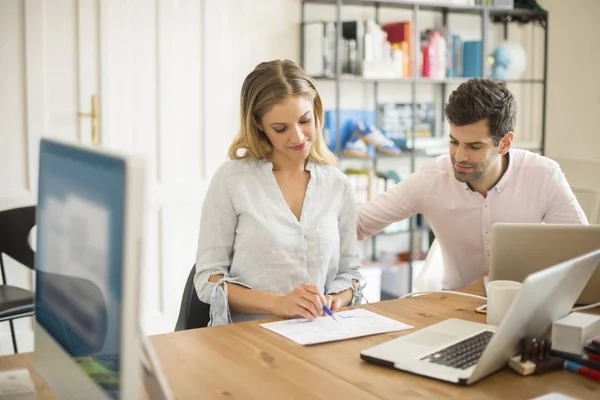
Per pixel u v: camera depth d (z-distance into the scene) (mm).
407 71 4156
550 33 4789
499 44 4578
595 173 4547
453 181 2307
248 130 1972
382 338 1568
